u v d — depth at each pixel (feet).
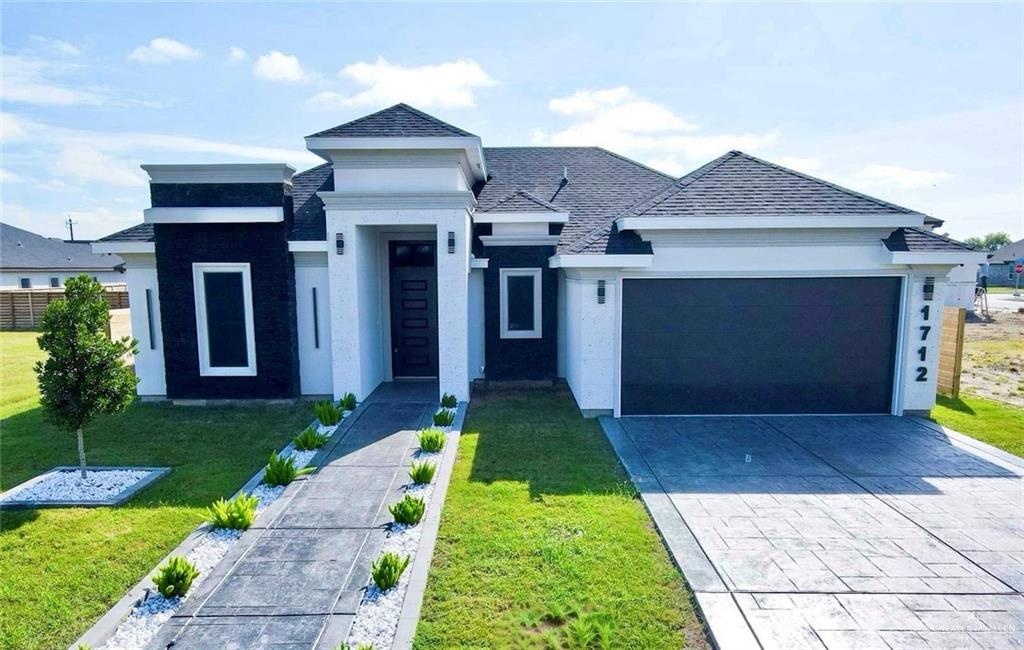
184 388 39.47
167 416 36.55
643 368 35.88
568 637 13.96
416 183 37.52
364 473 25.84
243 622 14.74
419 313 47.60
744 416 35.86
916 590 16.06
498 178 52.06
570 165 54.54
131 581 16.88
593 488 23.85
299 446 28.99
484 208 44.98
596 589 16.08
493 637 13.99
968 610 15.12
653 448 29.37
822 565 17.42
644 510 21.70
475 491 23.53
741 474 25.46
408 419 35.29
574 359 39.81
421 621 14.67
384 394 42.34
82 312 23.90
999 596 15.79
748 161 39.11
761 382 35.99
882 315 35.45
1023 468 26.30
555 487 23.97
